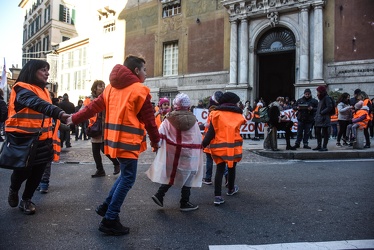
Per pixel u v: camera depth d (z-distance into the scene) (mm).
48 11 42469
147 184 5660
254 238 3199
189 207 4129
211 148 4609
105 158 8586
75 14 43750
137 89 3248
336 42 16719
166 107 7785
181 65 22812
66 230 3393
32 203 4023
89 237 3205
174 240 3148
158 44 24359
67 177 6207
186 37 22641
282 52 18875
